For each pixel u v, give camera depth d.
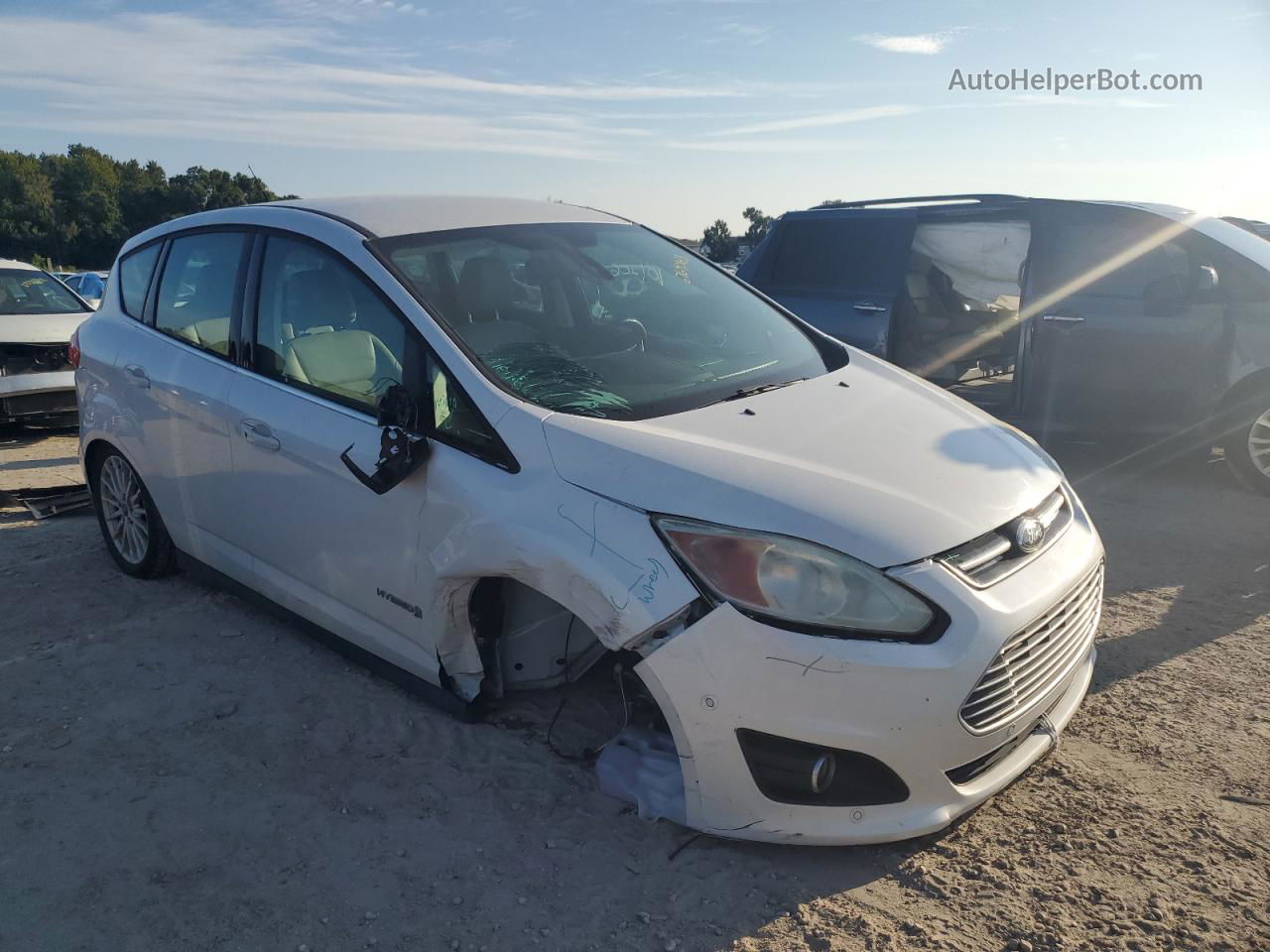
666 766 2.95
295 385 3.68
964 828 2.88
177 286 4.40
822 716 2.51
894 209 7.50
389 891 2.66
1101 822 2.89
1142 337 6.35
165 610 4.47
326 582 3.63
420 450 3.11
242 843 2.87
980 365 8.30
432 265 3.56
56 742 3.40
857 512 2.64
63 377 8.91
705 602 2.57
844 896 2.61
